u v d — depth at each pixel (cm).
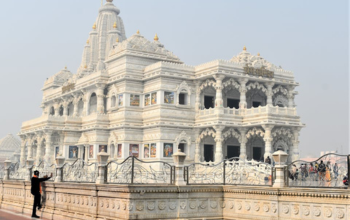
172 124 7038
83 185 2803
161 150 6969
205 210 2656
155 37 8400
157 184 2561
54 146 8431
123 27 11494
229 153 7438
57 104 10050
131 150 7300
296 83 7694
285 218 2330
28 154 9131
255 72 7250
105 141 7744
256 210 2500
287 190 2319
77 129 8150
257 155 7588
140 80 7556
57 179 3288
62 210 3086
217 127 6750
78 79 8962
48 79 10962
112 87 7869
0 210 3831
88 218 2734
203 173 3562
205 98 7588
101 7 11388
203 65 7256
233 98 7681
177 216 2544
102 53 10919
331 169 2950
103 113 8038
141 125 7388
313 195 2200
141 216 2420
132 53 7538
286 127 6738
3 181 4241
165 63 7175
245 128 6925
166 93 7194
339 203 2091
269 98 7450
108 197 2588
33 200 3562
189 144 7206
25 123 9256
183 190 2570
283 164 2453
